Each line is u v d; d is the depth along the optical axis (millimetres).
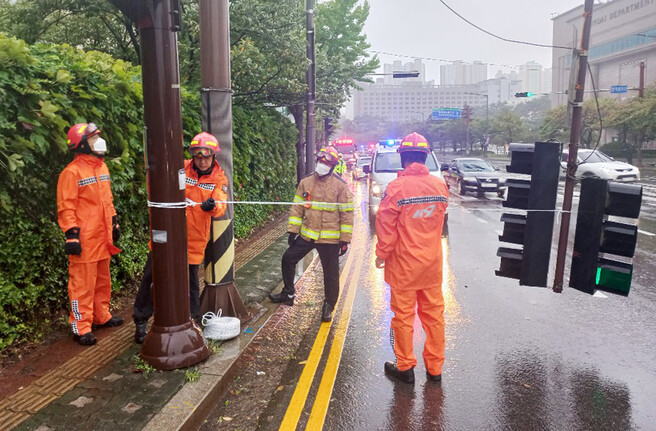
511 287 6980
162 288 3967
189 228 4629
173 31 3826
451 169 21234
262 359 4531
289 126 15109
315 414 3627
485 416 3617
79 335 4352
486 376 4242
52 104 4418
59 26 10641
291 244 5672
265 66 10414
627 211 4512
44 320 4551
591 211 4652
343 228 5449
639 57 61938
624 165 21125
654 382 4121
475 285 7090
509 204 5082
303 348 4816
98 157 4266
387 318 5699
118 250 4566
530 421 3551
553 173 4824
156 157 3855
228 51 5012
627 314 5781
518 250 5141
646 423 3525
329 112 21203
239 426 3461
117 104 5355
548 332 5238
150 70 3779
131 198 5711
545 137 52438
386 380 4180
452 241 10555
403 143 4141
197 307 4801
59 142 4473
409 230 4016
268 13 10008
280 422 3516
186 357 3975
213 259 5074
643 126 37125
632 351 4738
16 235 4195
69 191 4055
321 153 5375
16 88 4016
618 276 4578
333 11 22078
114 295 5633
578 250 4789
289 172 15625
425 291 4102
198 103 7738
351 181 30203
